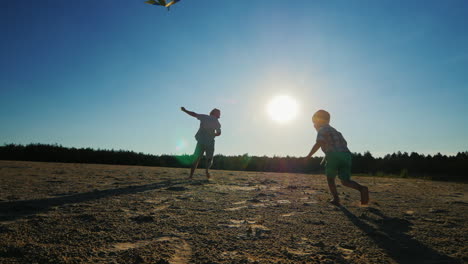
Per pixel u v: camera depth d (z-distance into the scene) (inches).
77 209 122.0
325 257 73.2
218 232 94.2
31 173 292.0
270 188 228.5
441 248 81.1
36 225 95.4
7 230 88.5
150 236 87.9
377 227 104.0
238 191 201.6
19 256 68.9
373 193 213.2
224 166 798.5
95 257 69.8
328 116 160.2
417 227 104.5
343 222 111.2
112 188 193.8
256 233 94.1
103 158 751.1
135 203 139.3
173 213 119.9
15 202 133.7
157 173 360.5
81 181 232.8
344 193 206.8
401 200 176.2
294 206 145.8
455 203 166.1
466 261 71.6
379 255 75.2
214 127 289.0
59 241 80.4
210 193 184.7
